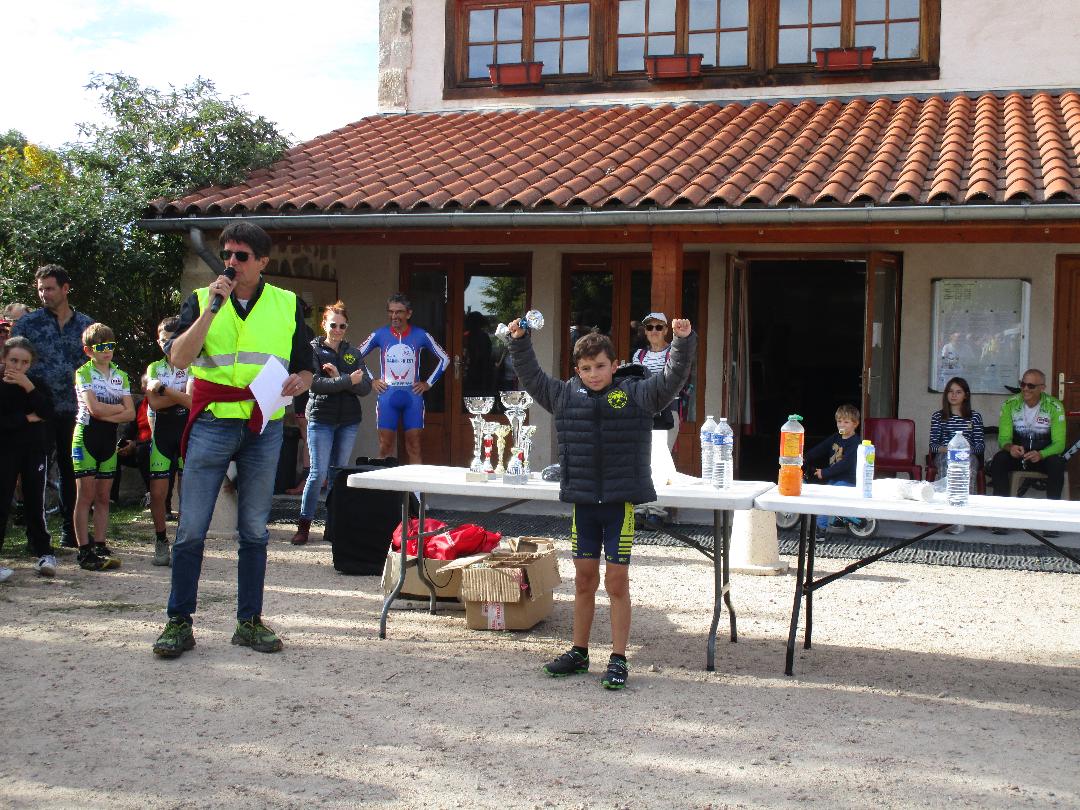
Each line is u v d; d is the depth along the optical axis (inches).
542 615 255.6
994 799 154.4
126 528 363.6
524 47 521.7
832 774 162.9
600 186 381.7
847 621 258.7
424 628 248.5
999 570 316.2
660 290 370.6
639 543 351.6
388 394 402.3
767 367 605.9
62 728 177.9
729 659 225.9
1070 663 225.1
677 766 165.5
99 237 424.5
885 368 437.7
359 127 523.5
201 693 196.9
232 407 220.2
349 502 305.0
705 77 495.5
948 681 211.8
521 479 235.9
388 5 539.8
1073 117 404.5
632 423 205.2
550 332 470.3
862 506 205.9
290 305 229.9
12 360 282.0
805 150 407.5
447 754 169.3
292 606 266.1
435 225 381.4
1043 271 418.6
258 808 149.5
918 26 471.5
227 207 407.5
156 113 472.1
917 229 348.8
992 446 419.5
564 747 172.9
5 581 283.4
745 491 225.6
